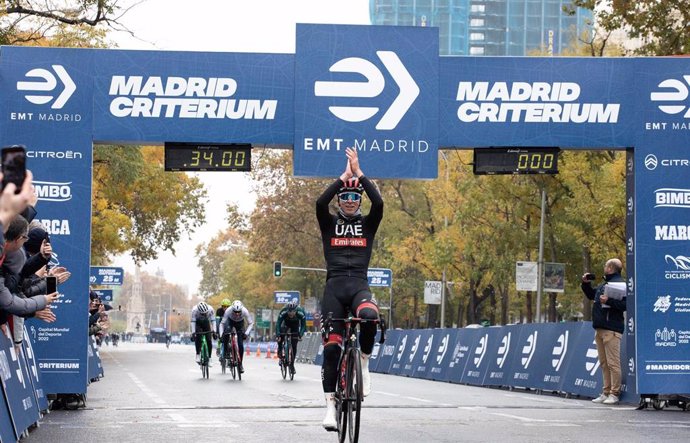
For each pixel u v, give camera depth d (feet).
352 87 69.15
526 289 168.86
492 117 69.56
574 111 69.46
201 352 109.91
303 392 81.10
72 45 136.26
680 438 44.42
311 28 69.10
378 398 74.54
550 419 55.06
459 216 203.62
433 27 69.62
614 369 69.67
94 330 90.89
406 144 69.21
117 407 63.05
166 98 67.31
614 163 156.15
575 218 167.73
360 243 39.52
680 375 67.05
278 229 288.30
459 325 280.31
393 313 325.62
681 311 67.67
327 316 39.32
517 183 183.83
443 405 66.54
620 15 131.95
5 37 110.22
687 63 69.36
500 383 95.04
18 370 44.24
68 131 65.41
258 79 68.59
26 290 41.96
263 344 329.31
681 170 68.74
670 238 68.03
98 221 196.13
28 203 17.53
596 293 71.05
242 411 59.88
